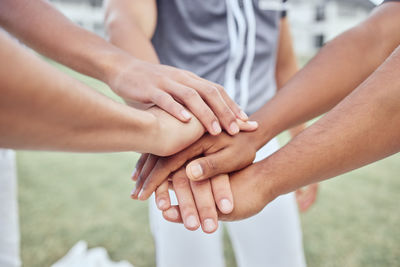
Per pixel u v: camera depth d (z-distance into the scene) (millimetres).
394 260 2055
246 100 1077
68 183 3311
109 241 2264
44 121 407
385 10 899
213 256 1049
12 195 1264
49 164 3904
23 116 383
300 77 875
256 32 1060
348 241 2279
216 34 1044
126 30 917
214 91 750
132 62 787
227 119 750
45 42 806
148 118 607
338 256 2107
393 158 4242
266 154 1103
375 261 2049
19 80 359
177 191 766
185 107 738
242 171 746
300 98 842
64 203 2848
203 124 731
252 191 702
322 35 19828
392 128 610
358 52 858
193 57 1055
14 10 810
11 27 816
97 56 789
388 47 870
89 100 459
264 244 1065
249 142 791
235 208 704
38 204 2824
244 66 1057
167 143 666
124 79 766
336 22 19500
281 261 1070
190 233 1011
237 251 1154
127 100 798
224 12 1027
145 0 986
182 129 693
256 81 1107
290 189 694
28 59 373
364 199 2982
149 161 792
